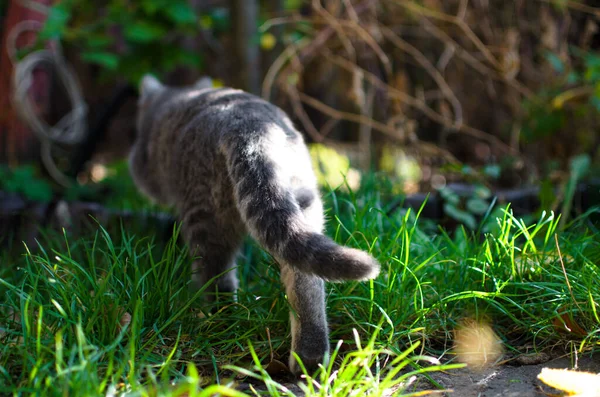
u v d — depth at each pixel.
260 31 2.54
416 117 2.81
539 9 2.60
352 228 1.74
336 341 1.52
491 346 1.51
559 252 1.55
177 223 1.79
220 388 1.21
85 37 2.80
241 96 1.71
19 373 1.36
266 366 1.43
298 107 2.63
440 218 2.11
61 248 1.81
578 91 2.41
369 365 1.39
